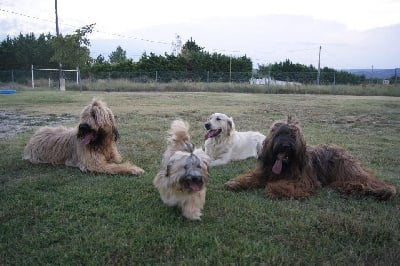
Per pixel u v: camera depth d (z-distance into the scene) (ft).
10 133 15.08
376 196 7.93
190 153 6.88
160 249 5.69
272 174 8.64
